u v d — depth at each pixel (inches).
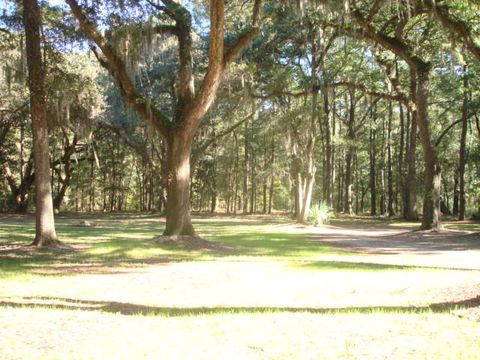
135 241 731.4
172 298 359.9
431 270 485.1
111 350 215.8
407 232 1050.7
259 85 1264.8
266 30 1147.3
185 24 746.8
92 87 924.6
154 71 1401.3
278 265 536.7
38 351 213.2
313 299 340.8
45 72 754.2
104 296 370.6
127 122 1632.6
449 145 1894.7
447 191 2273.6
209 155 2234.3
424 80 1027.3
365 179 2623.0
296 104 1433.3
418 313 272.5
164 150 1856.5
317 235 1028.5
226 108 1422.2
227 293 377.7
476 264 552.1
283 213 2256.4
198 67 1307.8
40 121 726.5
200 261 585.0
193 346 220.5
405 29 1073.5
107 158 2374.5
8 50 911.0
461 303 294.8
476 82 1288.1
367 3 917.2
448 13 745.0
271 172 1466.5
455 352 200.4
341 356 198.4
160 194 2169.0
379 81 1574.8
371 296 344.5
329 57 1380.4
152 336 239.5
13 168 2122.3
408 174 1626.5
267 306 317.1
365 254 673.0
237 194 2444.6
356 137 1911.9
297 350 208.5
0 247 739.4
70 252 675.4
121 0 660.1
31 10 711.7
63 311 300.4
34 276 478.0
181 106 740.0
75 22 773.3
